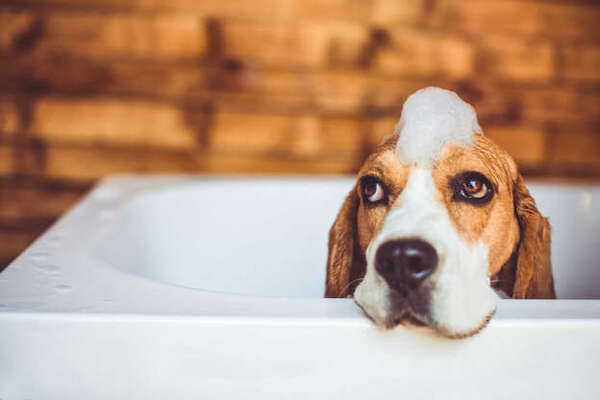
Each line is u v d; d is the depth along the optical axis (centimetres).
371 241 99
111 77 242
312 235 199
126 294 97
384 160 103
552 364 90
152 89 243
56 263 112
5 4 235
